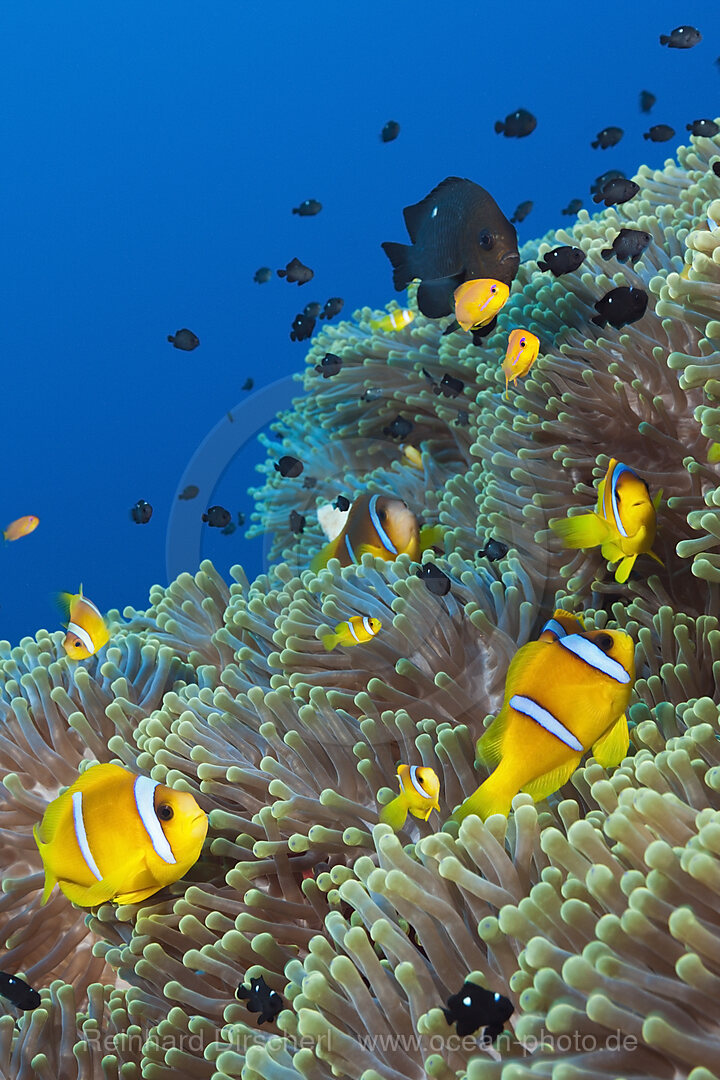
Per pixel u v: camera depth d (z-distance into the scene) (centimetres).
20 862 90
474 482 100
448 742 79
